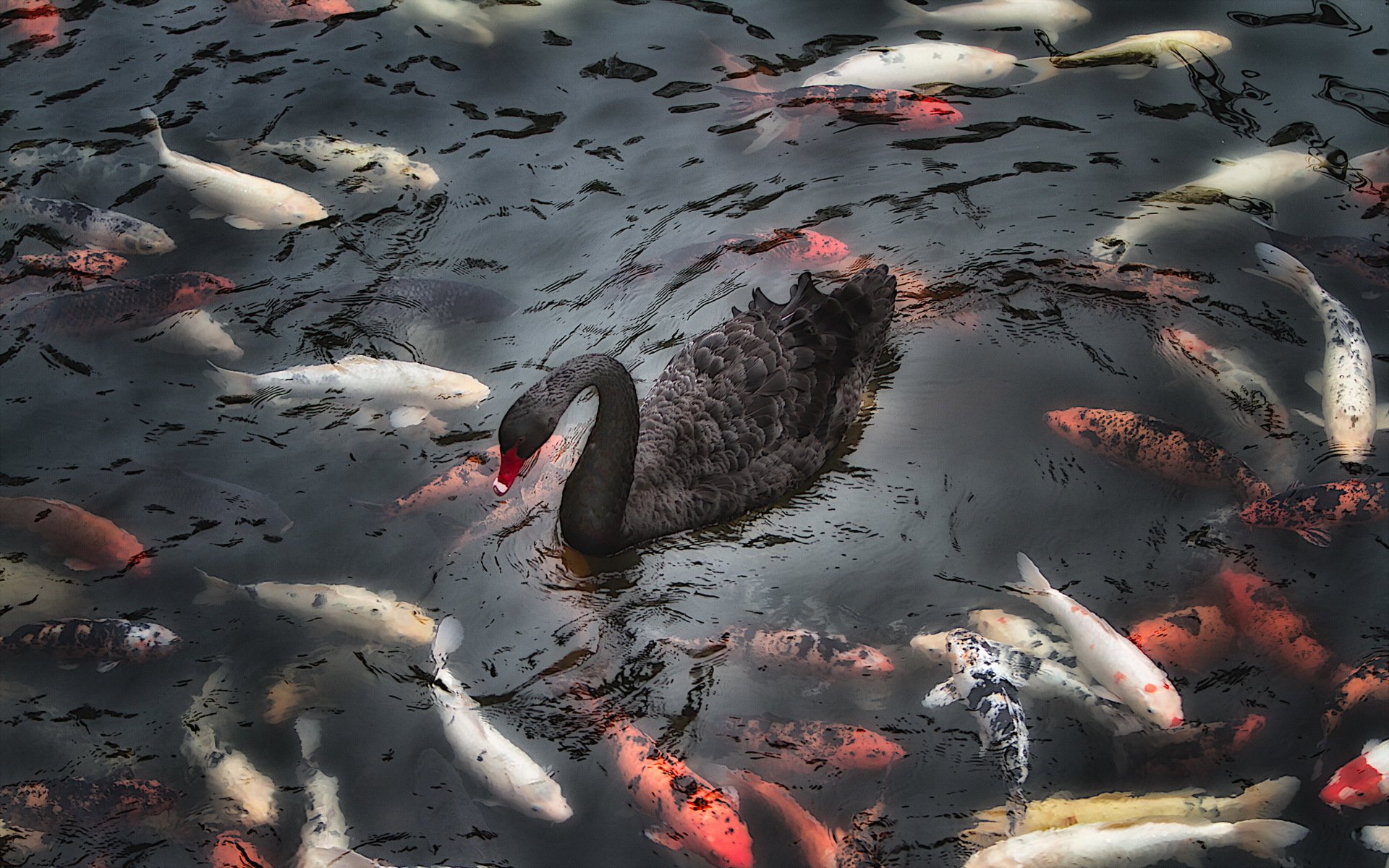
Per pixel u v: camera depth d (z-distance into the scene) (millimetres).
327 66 8125
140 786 4484
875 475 5777
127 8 8641
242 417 6070
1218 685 4691
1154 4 8219
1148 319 6355
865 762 4500
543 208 7148
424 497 5594
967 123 7543
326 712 4777
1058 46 7977
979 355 6293
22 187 7207
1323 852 4141
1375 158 6918
